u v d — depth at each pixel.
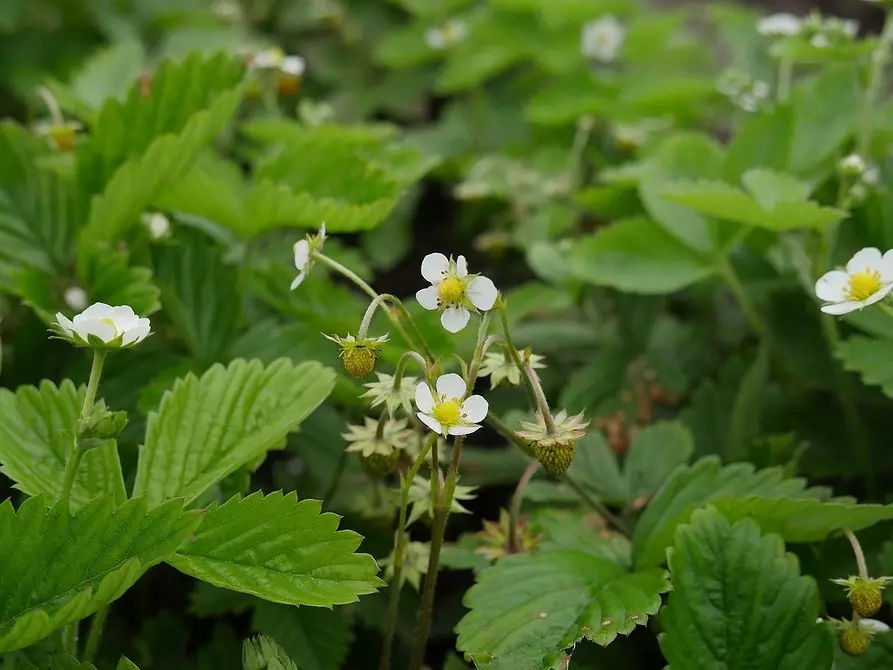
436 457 0.22
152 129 0.31
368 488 0.30
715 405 0.33
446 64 0.55
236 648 0.27
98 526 0.19
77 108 0.36
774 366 0.35
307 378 0.24
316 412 0.31
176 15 0.53
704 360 0.38
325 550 0.20
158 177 0.28
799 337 0.33
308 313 0.31
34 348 0.31
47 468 0.22
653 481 0.29
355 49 0.58
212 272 0.30
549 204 0.44
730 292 0.41
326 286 0.32
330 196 0.31
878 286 0.23
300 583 0.20
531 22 0.55
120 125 0.30
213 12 0.54
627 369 0.36
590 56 0.54
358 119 0.55
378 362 0.31
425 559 0.25
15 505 0.28
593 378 0.35
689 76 0.47
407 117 0.57
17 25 0.52
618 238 0.34
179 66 0.31
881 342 0.28
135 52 0.41
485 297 0.21
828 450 0.32
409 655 0.29
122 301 0.28
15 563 0.19
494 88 0.56
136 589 0.31
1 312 0.34
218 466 0.23
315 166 0.31
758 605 0.22
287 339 0.29
